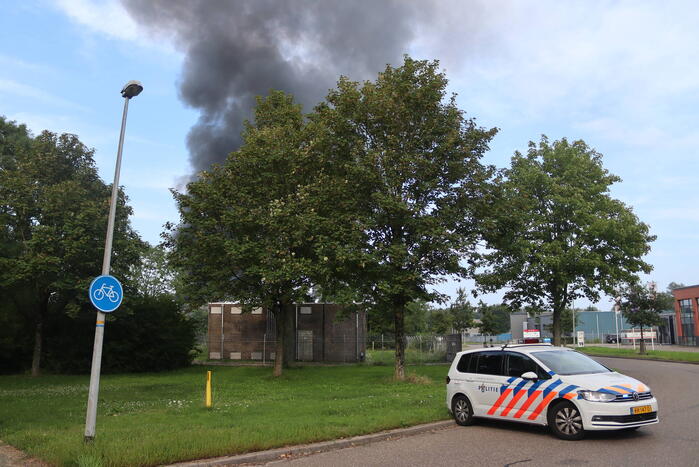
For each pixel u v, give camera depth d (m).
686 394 16.36
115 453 8.15
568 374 10.40
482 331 61.78
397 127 20.20
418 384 19.39
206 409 13.25
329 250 19.72
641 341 43.12
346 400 14.80
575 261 23.48
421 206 19.53
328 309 39.62
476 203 20.16
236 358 40.47
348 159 21.05
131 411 13.61
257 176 24.45
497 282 24.33
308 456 8.97
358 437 10.09
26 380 26.39
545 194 24.89
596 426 9.42
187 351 34.34
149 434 9.73
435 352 37.03
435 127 20.42
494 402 11.15
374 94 20.17
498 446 9.38
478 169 20.53
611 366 29.48
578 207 23.72
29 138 32.53
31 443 9.23
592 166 25.33
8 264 25.22
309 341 39.56
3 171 27.44
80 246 25.77
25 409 14.15
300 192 22.28
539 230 24.47
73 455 8.07
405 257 18.95
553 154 25.30
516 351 11.27
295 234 20.91
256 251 22.70
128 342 31.56
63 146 28.98
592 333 93.12
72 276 26.58
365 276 20.27
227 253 23.23
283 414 12.27
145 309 33.22
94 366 9.28
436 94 20.16
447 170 20.45
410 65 20.67
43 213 26.44
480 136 20.64
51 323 31.73
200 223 24.08
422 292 20.64
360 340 40.00
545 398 10.18
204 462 8.21
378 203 19.30
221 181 25.03
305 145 24.38
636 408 9.51
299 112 28.62
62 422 11.80
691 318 69.00
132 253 28.69
